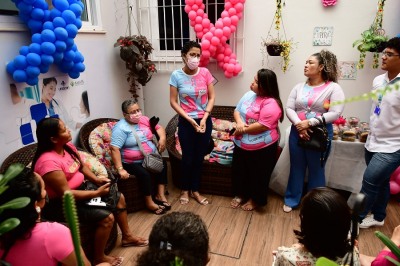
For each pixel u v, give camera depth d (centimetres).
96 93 300
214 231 249
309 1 300
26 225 111
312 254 106
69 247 118
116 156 259
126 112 262
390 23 288
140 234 246
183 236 86
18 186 108
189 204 291
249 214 273
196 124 261
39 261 115
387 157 208
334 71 239
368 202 225
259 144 250
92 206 195
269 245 231
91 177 222
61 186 184
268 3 311
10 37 198
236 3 300
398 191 271
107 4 307
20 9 191
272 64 327
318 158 251
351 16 294
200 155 279
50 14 202
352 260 95
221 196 306
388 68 201
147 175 268
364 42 279
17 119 210
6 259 112
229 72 323
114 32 323
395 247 80
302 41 312
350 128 279
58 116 248
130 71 331
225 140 328
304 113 246
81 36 271
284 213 274
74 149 213
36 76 201
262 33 321
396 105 198
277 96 248
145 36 354
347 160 269
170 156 321
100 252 206
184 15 340
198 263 85
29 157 212
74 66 238
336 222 99
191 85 262
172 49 359
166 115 378
